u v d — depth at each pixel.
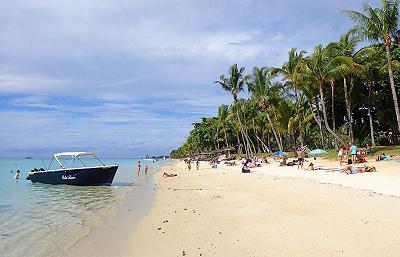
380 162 27.72
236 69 53.25
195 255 8.73
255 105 68.31
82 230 12.91
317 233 8.98
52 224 14.29
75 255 9.73
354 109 48.81
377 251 7.26
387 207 10.75
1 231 13.09
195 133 112.06
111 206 18.91
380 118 45.06
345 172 22.59
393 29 30.89
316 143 74.75
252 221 11.40
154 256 9.09
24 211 17.84
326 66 38.25
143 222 13.72
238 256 8.23
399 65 35.91
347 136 56.09
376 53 38.69
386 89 42.56
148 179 39.53
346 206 11.58
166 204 18.12
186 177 37.53
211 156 94.56
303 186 18.11
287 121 56.94
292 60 45.91
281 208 12.94
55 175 33.06
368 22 30.89
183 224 12.49
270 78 50.78
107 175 31.16
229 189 21.64
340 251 7.52
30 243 11.26
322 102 39.47
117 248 10.20
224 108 86.31
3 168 80.25
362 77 41.50
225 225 11.41
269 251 8.23
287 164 37.56
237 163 57.53
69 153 32.62
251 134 85.25
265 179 24.95
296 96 47.78
